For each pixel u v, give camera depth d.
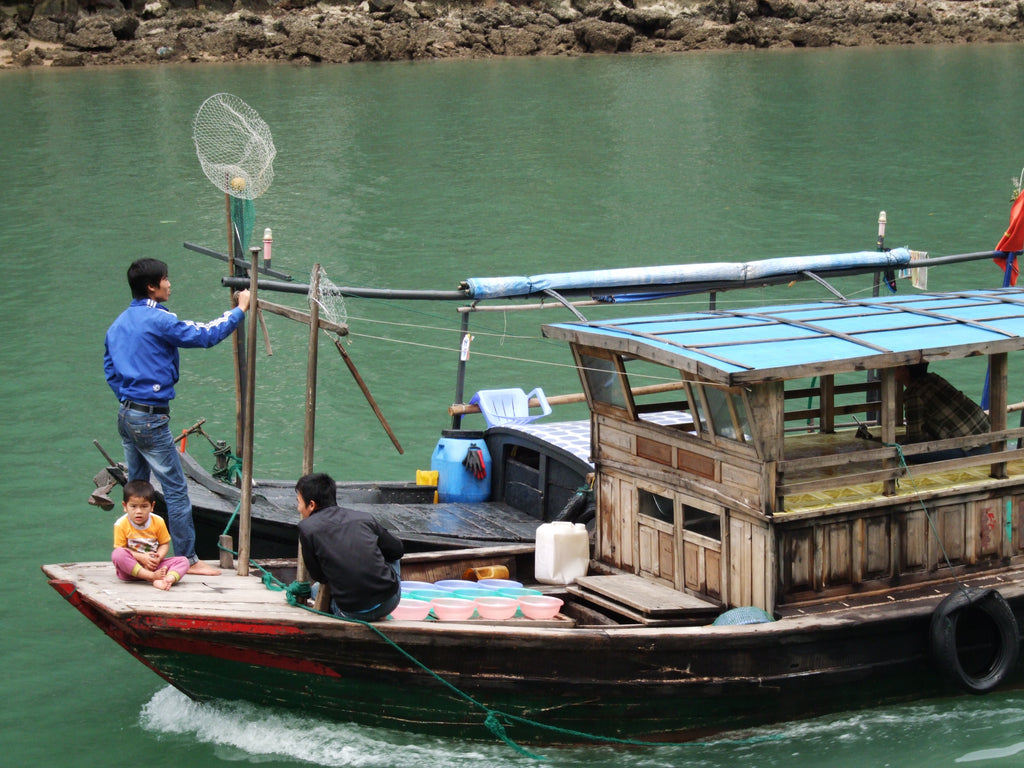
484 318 40.94
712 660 16.47
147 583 16.83
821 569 17.31
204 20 129.75
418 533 21.28
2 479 27.80
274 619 15.70
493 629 15.95
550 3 138.50
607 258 48.88
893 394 17.50
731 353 16.84
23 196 63.31
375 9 133.75
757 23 141.25
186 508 18.02
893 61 124.06
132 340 17.33
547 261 48.47
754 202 59.09
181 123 86.38
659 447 18.53
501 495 23.84
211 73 117.75
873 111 89.94
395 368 35.50
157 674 18.17
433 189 63.88
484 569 19.78
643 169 68.62
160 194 63.38
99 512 26.20
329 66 124.75
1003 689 18.08
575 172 68.06
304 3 134.00
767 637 16.38
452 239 52.56
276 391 33.66
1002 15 144.62
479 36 133.62
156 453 17.59
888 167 67.44
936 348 17.20
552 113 91.25
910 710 17.69
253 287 17.45
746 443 16.91
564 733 16.78
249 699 16.98
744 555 17.27
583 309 41.38
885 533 17.77
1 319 40.91
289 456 29.08
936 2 147.00
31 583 23.03
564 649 16.12
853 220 54.72
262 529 20.70
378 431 30.78
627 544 19.44
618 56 133.25
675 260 48.12
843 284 42.44
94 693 19.09
